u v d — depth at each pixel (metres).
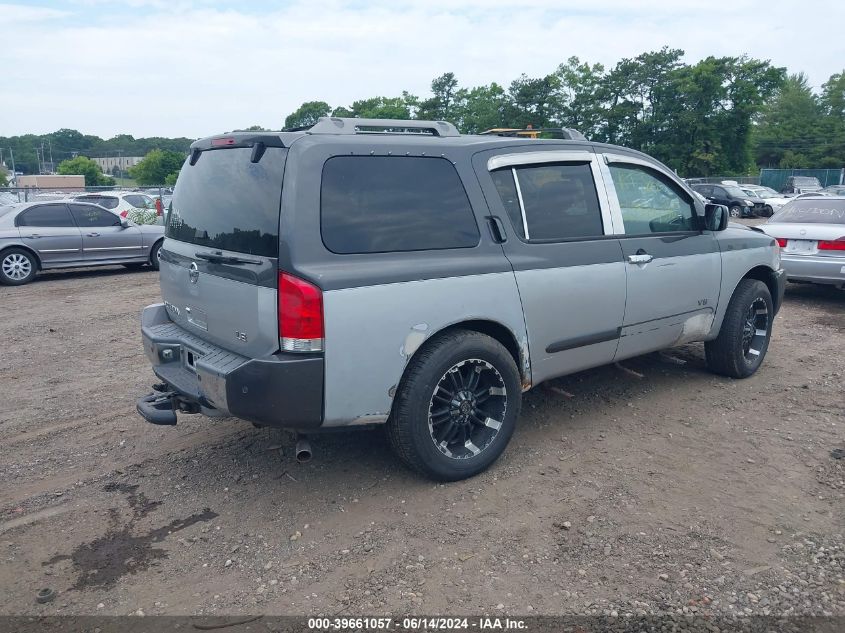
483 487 4.01
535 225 4.33
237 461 4.42
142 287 11.87
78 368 6.64
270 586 3.15
